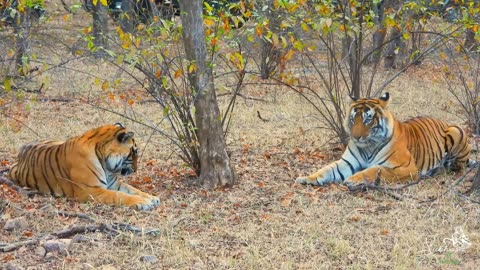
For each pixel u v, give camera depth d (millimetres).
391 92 20656
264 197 11086
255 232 9477
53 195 10883
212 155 11484
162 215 10109
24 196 10758
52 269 8250
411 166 11789
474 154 14117
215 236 9359
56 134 15234
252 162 13375
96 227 9312
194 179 12008
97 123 16344
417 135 12266
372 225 9781
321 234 9414
